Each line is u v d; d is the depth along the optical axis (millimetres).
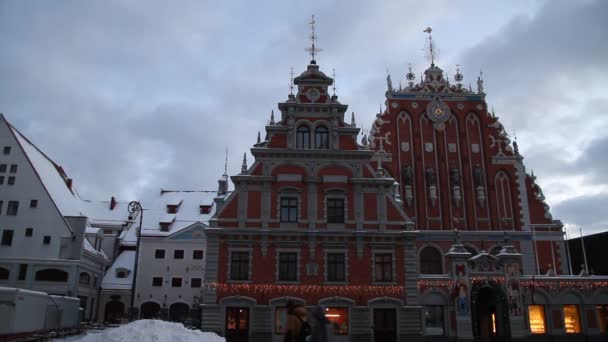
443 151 54344
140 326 20672
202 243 64562
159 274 63375
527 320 39438
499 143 54750
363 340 35938
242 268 37188
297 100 41906
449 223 51594
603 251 52812
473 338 38156
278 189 39031
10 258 52812
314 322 10320
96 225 71125
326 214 38719
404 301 36969
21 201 55094
